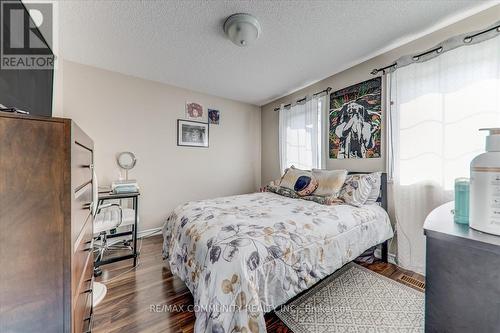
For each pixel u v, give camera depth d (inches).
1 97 36.6
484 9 64.5
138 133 114.9
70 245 26.3
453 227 23.6
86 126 101.0
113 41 80.3
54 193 25.3
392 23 70.5
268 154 160.6
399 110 82.9
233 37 71.3
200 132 136.8
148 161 118.2
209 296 42.6
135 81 113.5
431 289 22.5
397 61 82.7
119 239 109.5
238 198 95.1
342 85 106.7
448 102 70.7
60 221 25.7
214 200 90.0
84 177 37.7
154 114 119.6
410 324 53.1
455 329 20.7
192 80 117.8
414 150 78.7
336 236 62.2
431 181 74.8
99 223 77.9
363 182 84.4
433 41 75.4
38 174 24.3
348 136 104.1
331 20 68.7
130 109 112.3
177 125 127.7
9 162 22.9
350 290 67.1
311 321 54.3
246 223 56.9
